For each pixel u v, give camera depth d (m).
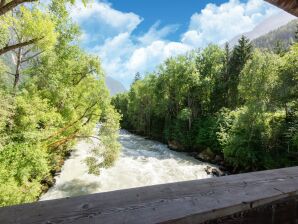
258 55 28.67
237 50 41.09
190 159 27.48
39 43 13.57
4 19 10.86
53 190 16.41
